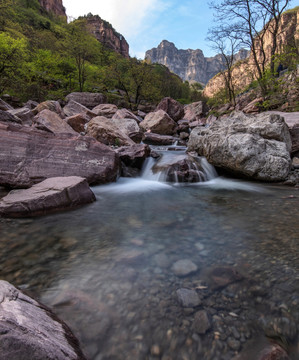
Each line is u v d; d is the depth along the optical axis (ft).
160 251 8.77
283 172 21.80
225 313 5.59
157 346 4.79
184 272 7.34
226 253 8.53
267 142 22.97
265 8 59.72
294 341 4.89
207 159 25.77
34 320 4.45
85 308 5.77
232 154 22.59
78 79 118.21
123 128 43.96
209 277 7.06
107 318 5.47
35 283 6.76
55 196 13.25
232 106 88.12
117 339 4.92
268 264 7.67
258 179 22.82
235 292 6.33
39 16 190.60
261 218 12.30
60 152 18.74
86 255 8.45
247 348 4.66
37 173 17.17
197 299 6.06
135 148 26.61
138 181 22.93
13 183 16.37
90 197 15.34
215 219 12.33
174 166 23.61
